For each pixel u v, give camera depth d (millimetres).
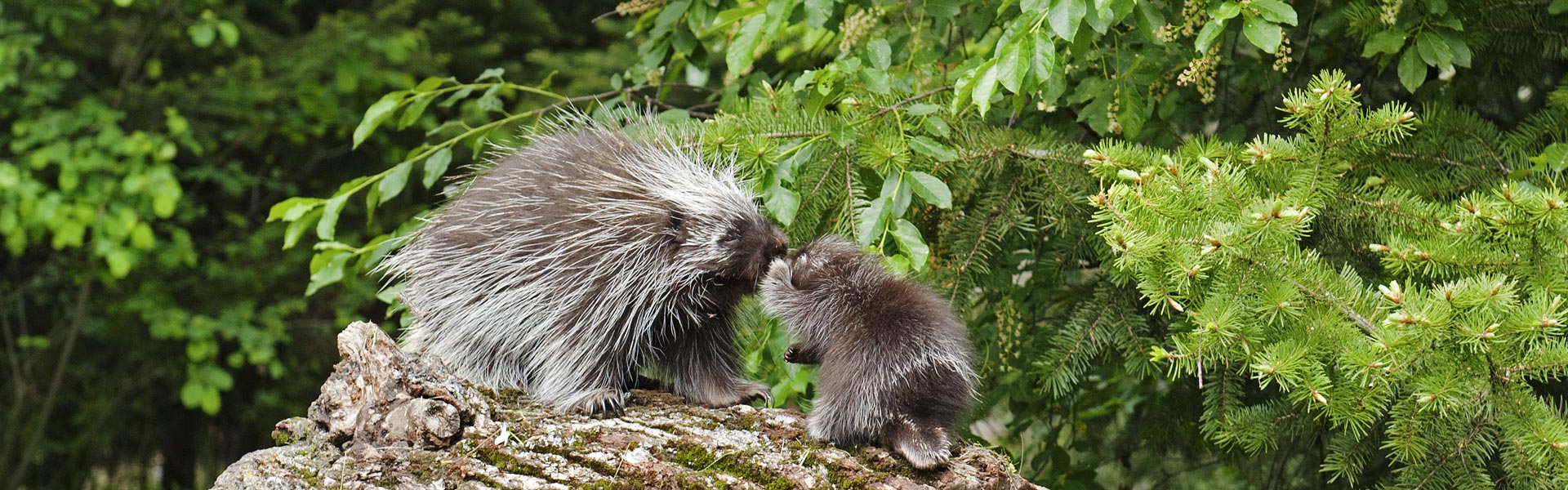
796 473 3230
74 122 9633
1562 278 3309
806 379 4289
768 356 4648
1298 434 4789
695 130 4617
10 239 9336
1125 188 3547
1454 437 3645
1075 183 4523
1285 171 3879
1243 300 3438
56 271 11180
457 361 3920
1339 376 3615
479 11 11695
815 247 3783
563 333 3715
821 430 3402
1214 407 4492
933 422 3443
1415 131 4359
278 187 11250
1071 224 4691
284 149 12477
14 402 11961
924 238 4867
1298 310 3434
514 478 3197
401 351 3402
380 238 5367
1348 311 3445
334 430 3344
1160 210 3479
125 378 12070
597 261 3738
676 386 4113
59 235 9273
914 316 3539
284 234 11078
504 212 3852
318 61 10469
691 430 3420
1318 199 3748
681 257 3791
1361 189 4066
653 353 3969
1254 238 3330
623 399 3662
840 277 3625
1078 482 5895
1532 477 3488
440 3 11625
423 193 11469
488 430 3318
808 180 4480
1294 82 5422
